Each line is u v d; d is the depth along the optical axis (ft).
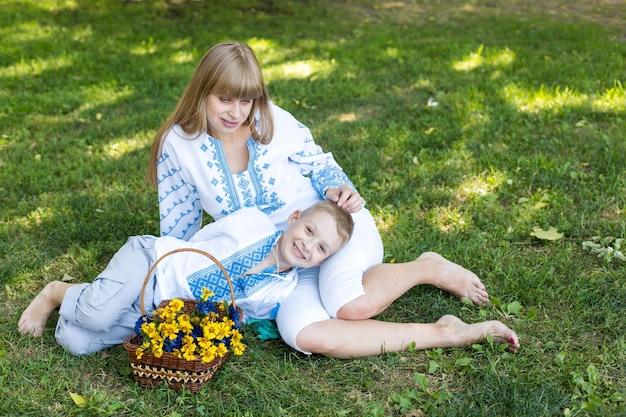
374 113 20.54
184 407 9.50
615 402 9.48
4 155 18.01
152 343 9.38
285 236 10.98
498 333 10.57
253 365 10.36
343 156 17.53
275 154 11.62
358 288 10.74
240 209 11.38
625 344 10.54
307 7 35.19
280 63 25.73
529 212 14.43
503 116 19.26
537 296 11.86
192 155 11.24
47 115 20.94
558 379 9.90
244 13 34.06
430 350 10.69
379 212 14.79
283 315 10.75
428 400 9.66
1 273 12.67
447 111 20.04
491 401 9.53
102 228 14.34
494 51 25.54
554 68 23.30
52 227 14.57
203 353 9.41
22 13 32.32
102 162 17.53
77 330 10.55
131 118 20.38
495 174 16.10
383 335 10.59
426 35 29.58
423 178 16.19
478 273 12.69
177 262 10.73
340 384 10.10
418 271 11.70
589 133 18.02
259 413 9.42
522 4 35.70
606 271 12.47
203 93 10.73
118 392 9.86
